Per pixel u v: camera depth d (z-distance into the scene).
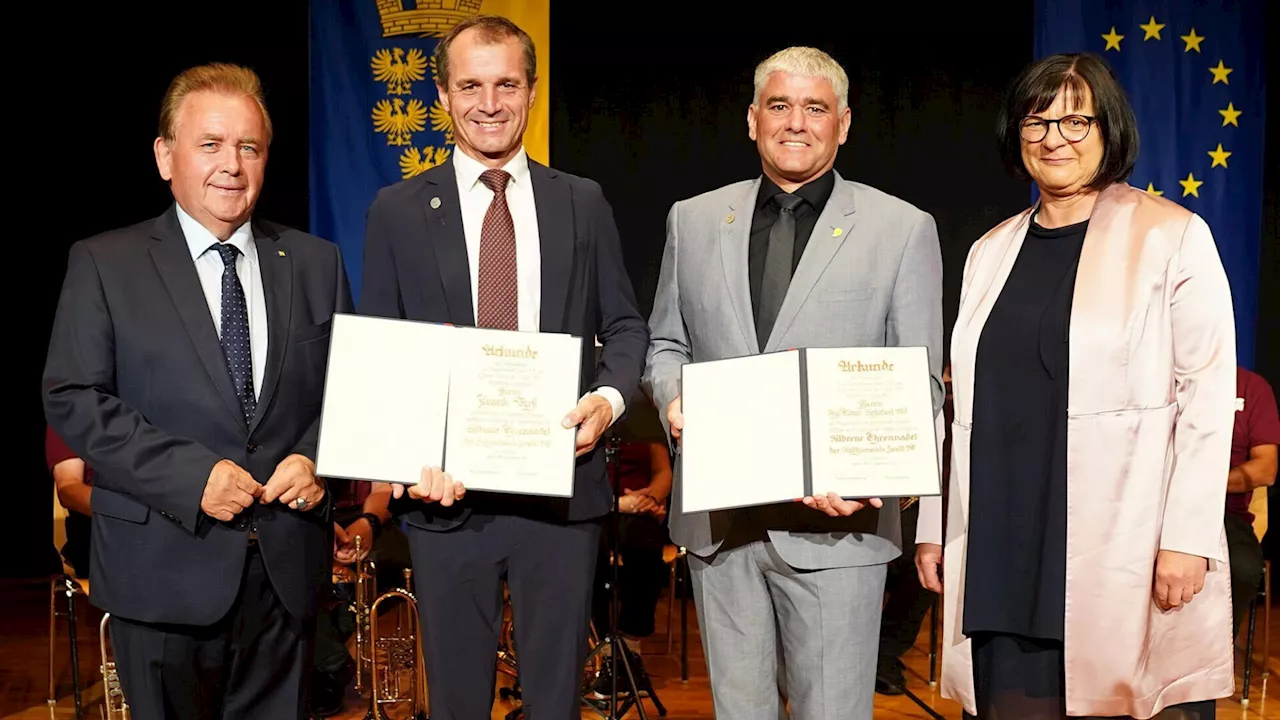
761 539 2.25
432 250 2.16
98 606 2.02
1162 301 2.02
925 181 5.11
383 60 4.65
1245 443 3.90
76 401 1.96
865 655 2.23
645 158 5.11
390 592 3.29
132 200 5.09
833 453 2.09
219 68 2.11
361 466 2.03
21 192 5.07
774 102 2.24
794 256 2.28
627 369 2.26
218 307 2.08
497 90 2.15
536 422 2.08
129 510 2.01
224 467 1.96
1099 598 2.02
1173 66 4.58
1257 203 4.60
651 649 4.36
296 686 2.16
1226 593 2.05
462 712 2.16
